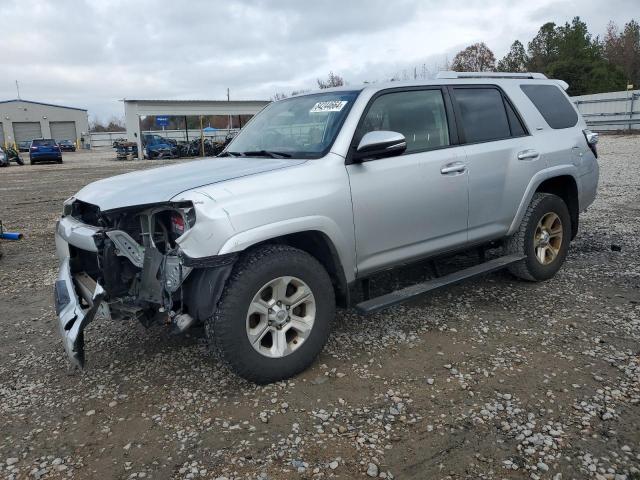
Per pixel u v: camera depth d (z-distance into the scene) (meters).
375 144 3.58
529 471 2.58
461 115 4.50
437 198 4.17
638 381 3.33
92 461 2.80
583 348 3.81
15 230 9.65
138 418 3.18
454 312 4.56
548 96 5.40
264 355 3.36
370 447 2.80
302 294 3.49
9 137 72.12
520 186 4.79
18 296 5.64
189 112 37.75
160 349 4.08
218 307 3.20
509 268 5.14
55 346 4.29
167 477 2.65
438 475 2.58
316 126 3.99
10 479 2.68
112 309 3.39
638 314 4.37
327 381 3.48
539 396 3.21
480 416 3.03
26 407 3.36
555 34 57.38
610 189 10.95
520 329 4.18
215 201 3.13
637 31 60.62
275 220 3.29
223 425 3.05
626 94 29.69
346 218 3.64
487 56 57.25
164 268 3.22
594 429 2.88
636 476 2.52
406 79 4.40
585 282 5.22
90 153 55.50
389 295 3.95
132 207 3.25
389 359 3.76
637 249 6.32
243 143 4.56
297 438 2.90
